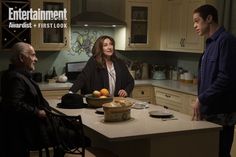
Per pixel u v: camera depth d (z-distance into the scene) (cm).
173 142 250
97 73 377
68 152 262
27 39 479
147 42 546
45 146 263
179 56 568
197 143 259
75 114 293
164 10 539
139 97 521
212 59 294
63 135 271
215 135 265
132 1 526
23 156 270
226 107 293
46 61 525
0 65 495
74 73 527
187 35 492
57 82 505
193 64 539
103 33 557
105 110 269
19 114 265
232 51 285
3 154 274
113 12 530
